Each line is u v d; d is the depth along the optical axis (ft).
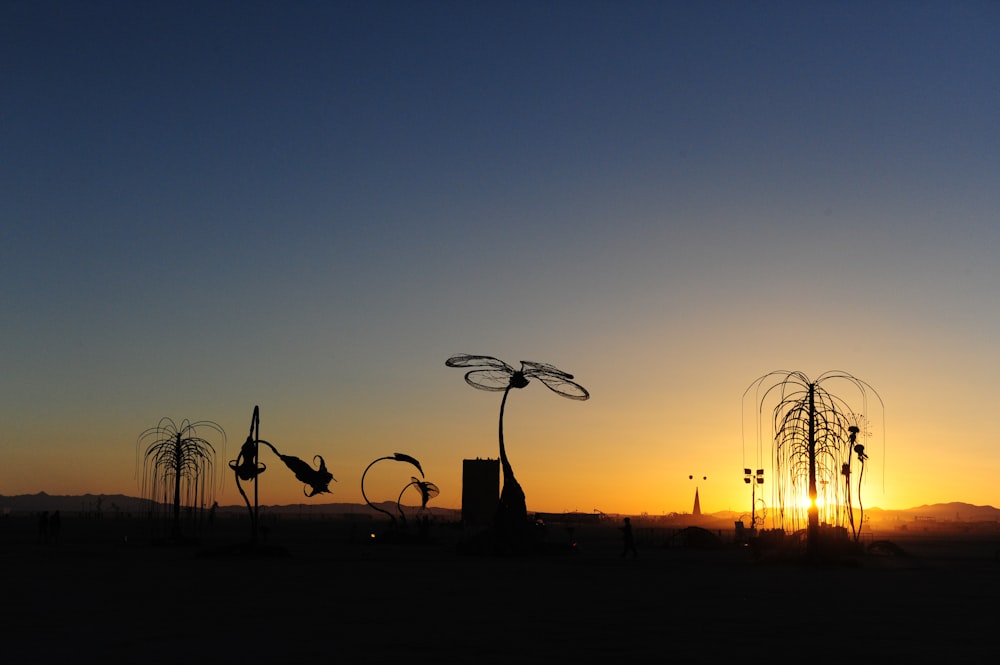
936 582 124.77
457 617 80.69
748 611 86.58
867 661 59.57
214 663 57.67
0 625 74.49
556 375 187.62
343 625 75.05
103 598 95.45
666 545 253.65
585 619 79.71
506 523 194.08
